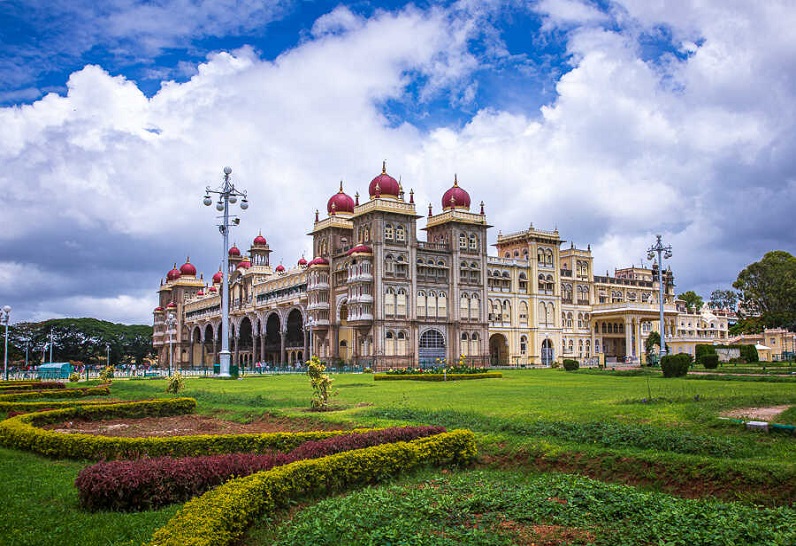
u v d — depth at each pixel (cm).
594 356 11700
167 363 14662
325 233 9781
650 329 12912
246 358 13012
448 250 9506
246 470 1510
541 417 2278
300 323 11081
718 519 1213
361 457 1598
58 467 1844
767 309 11669
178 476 1448
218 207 6275
